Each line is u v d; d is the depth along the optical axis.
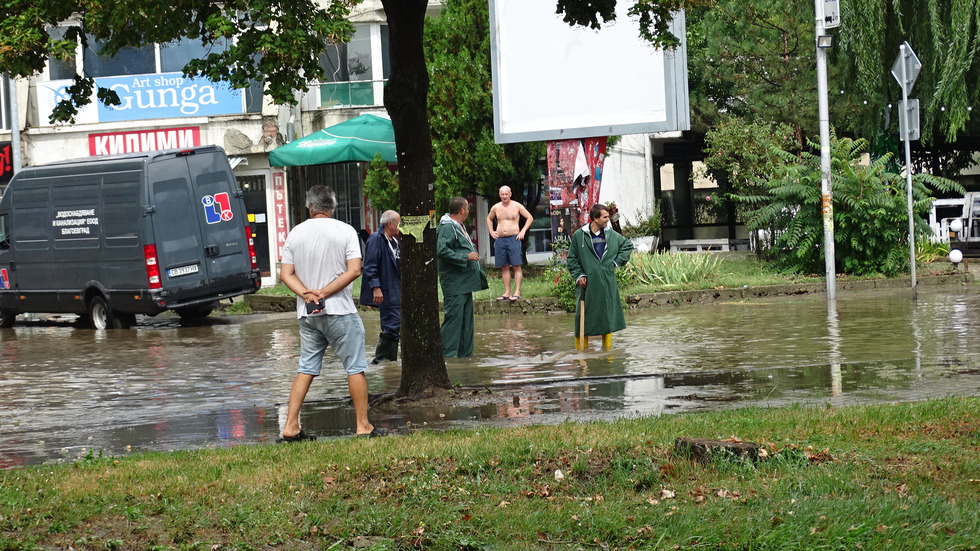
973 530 6.35
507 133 26.34
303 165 32.56
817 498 7.02
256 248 35.22
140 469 8.70
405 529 6.87
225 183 25.31
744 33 35.47
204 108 34.97
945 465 7.71
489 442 8.86
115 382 15.79
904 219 26.61
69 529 7.05
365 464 8.29
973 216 34.22
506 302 24.11
